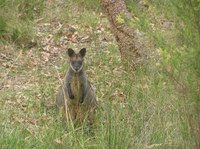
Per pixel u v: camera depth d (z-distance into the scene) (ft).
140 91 28.43
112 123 25.59
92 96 31.60
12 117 30.40
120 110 27.09
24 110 32.30
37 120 30.25
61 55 44.50
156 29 20.65
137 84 30.17
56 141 25.23
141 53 35.70
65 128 28.27
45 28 49.34
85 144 25.94
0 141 25.14
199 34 19.42
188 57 19.36
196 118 20.59
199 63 19.25
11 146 24.98
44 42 46.73
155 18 21.54
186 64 19.75
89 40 47.70
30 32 46.34
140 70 31.60
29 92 35.42
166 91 26.86
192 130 20.88
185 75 20.36
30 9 49.57
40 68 40.32
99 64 38.96
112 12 38.93
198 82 19.83
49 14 51.57
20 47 44.78
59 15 51.67
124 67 37.91
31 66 41.52
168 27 21.59
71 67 31.30
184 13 19.66
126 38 37.52
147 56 33.09
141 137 24.16
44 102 32.58
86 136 27.55
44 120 29.37
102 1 39.70
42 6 51.39
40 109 30.68
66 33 48.75
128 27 37.68
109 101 29.17
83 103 31.12
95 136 26.84
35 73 39.45
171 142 23.77
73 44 46.93
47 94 34.47
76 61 31.27
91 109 30.25
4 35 45.06
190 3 19.44
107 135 25.22
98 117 29.22
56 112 31.19
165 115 25.29
